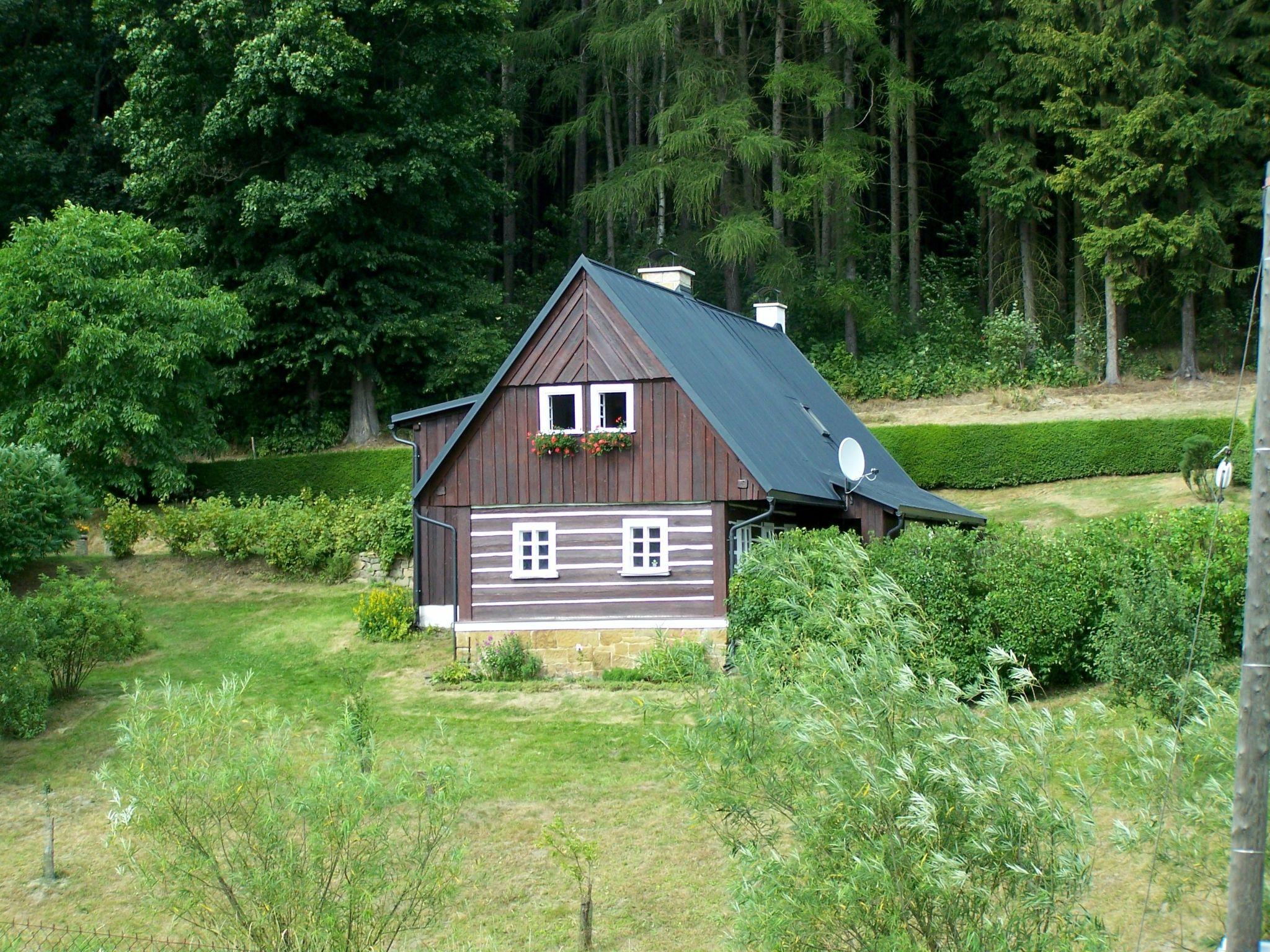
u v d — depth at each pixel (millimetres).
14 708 18000
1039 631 17062
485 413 21391
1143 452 31422
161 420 30375
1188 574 16734
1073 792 8445
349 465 32312
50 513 26188
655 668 9680
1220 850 8977
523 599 21031
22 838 14773
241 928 9516
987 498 31781
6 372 29172
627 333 20656
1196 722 9336
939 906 8016
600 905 12680
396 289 36781
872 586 9242
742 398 22641
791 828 8891
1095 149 36344
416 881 10133
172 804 9531
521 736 17469
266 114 31984
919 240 46438
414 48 35094
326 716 19016
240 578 27484
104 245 30047
